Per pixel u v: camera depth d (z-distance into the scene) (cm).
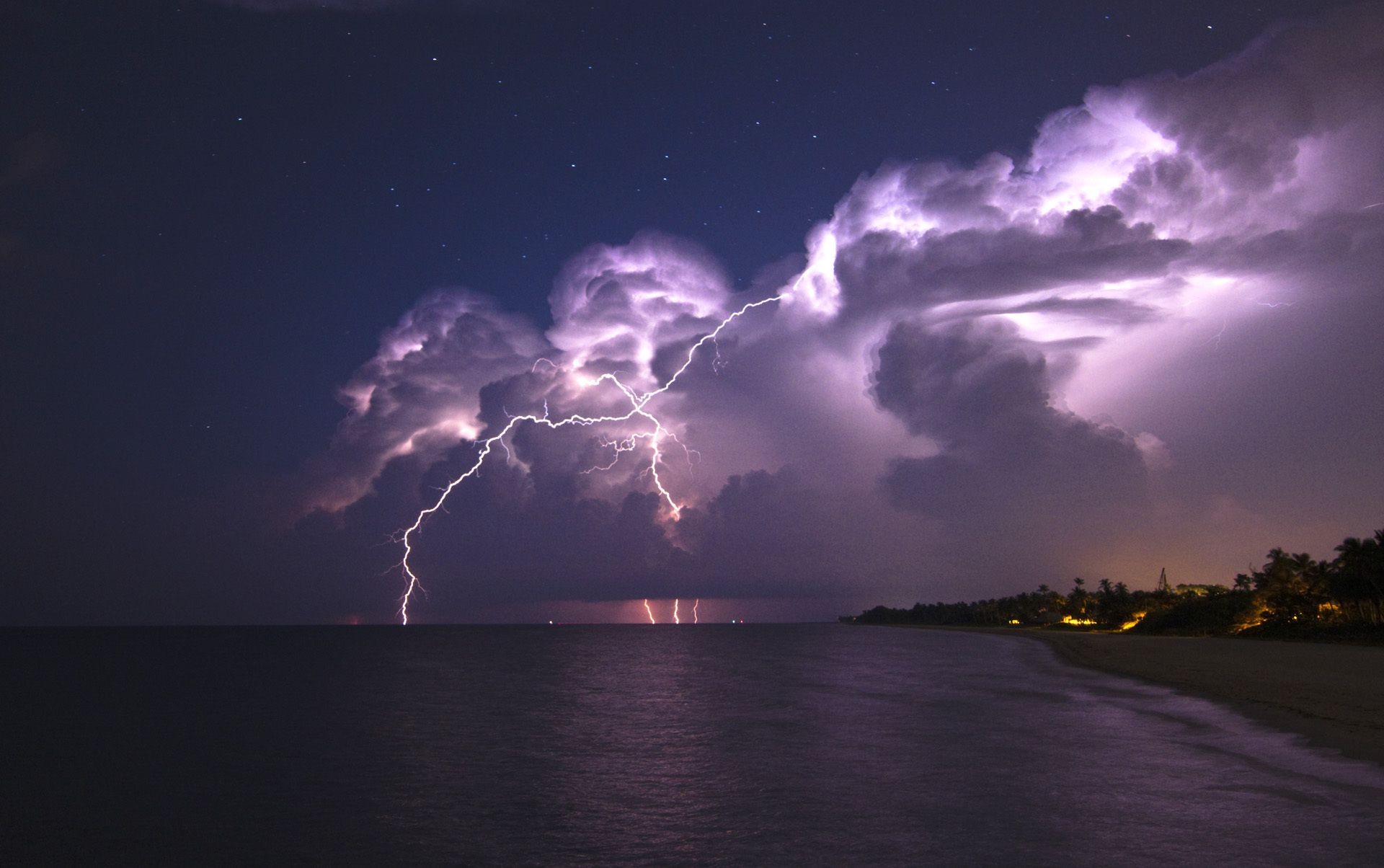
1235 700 2991
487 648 11881
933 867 1135
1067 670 5109
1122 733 2277
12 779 2059
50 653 11131
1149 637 10494
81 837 1480
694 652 9856
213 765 2203
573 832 1395
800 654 8712
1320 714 2494
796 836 1316
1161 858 1132
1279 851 1147
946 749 2100
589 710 3322
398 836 1413
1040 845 1211
